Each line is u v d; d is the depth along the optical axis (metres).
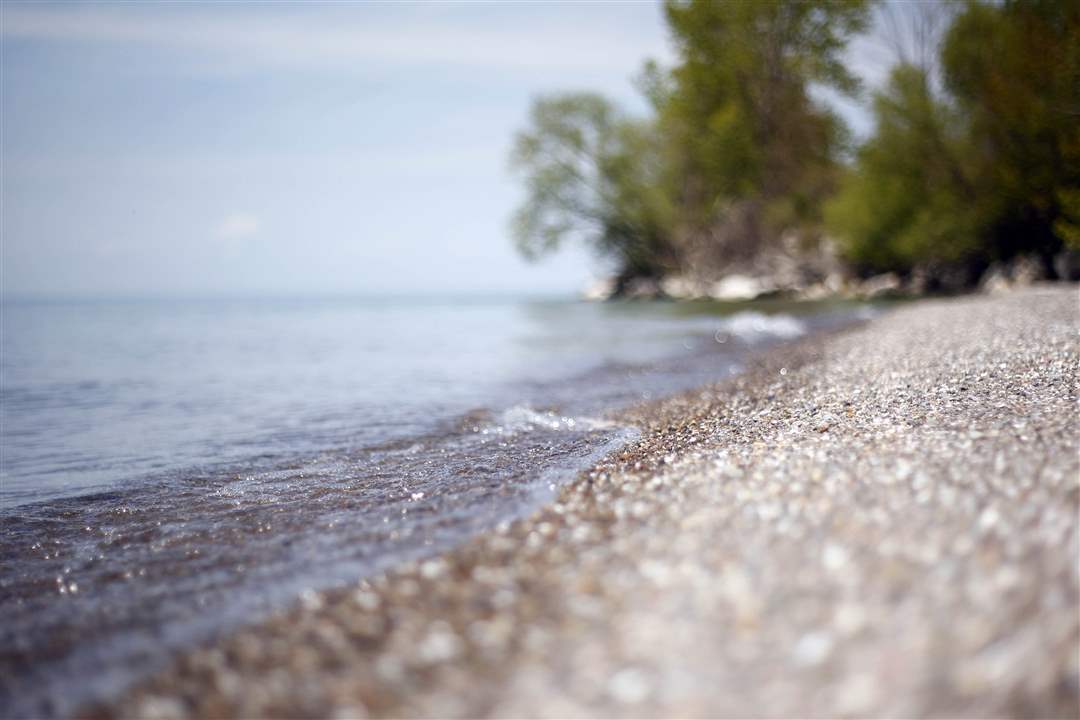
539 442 11.38
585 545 5.90
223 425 13.88
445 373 21.92
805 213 63.41
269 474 9.98
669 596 4.72
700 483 7.25
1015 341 15.61
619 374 20.06
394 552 6.41
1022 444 7.23
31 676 4.66
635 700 3.73
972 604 4.14
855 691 3.59
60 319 64.50
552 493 7.93
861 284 57.56
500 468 9.62
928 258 50.81
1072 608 3.95
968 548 4.84
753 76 62.34
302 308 104.62
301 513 7.97
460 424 13.34
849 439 8.50
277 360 27.06
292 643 4.79
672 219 67.94
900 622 4.07
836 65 59.41
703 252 68.69
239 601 5.60
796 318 36.78
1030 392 10.06
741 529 5.74
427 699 3.94
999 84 41.12
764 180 63.84
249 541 7.07
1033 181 40.88
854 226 51.88
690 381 17.70
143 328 49.44
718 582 4.82
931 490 6.09
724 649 4.05
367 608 5.20
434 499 8.18
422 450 11.17
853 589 4.49
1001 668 3.59
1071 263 39.28
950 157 46.16
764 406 12.15
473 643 4.47
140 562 6.64
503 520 7.07
